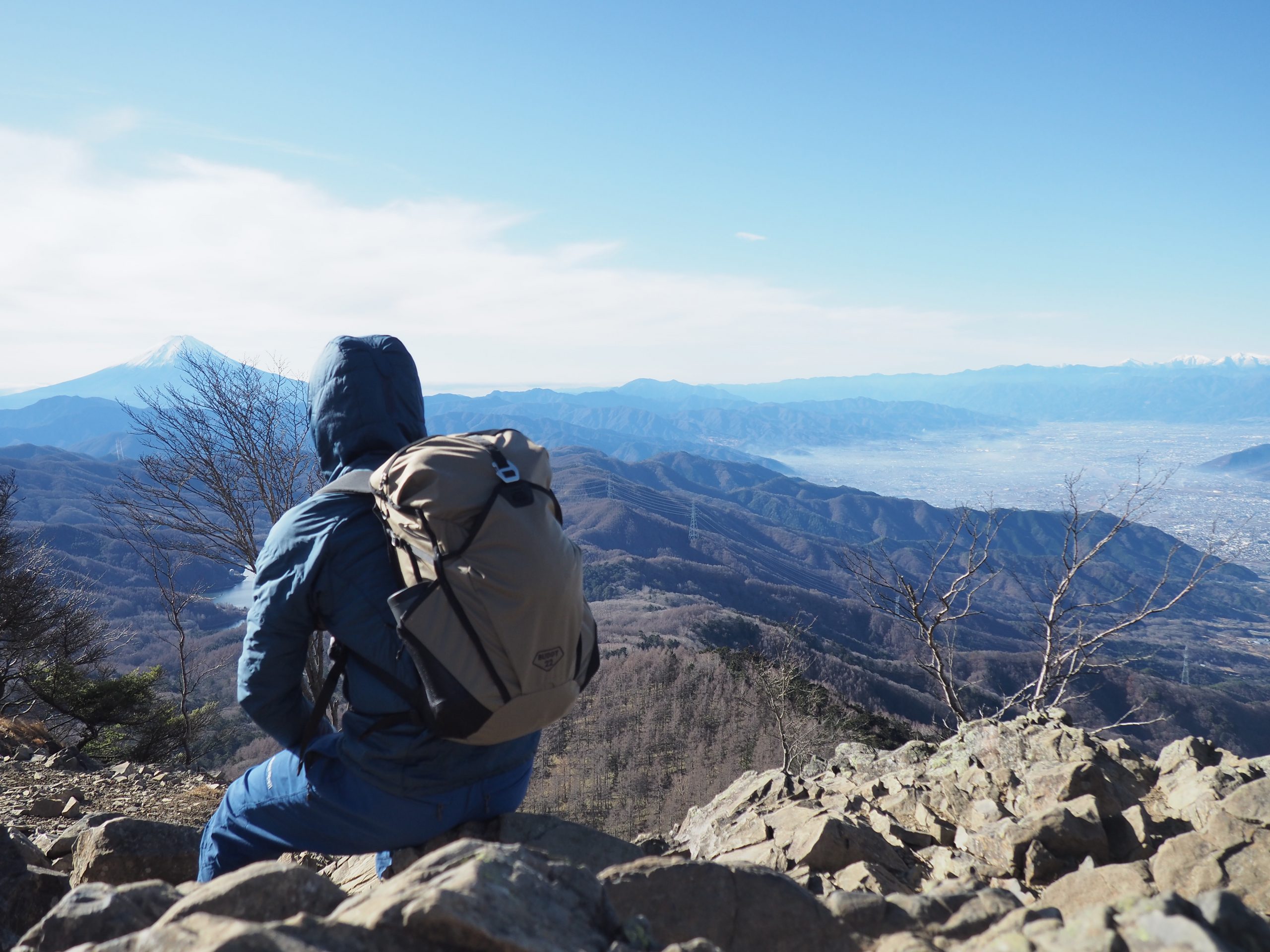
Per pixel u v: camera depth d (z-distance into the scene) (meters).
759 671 20.22
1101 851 3.21
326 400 2.38
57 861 4.06
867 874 3.07
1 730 9.99
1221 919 1.64
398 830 2.16
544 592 1.89
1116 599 9.15
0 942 2.52
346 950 1.39
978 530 10.16
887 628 164.62
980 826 3.73
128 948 1.42
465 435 2.16
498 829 2.46
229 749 30.44
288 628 2.10
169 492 10.31
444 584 1.89
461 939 1.45
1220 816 2.93
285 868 1.84
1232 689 143.38
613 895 2.08
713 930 2.01
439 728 1.92
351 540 2.06
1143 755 4.08
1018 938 1.75
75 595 17.91
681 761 45.84
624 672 67.62
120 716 16.77
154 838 3.49
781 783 4.72
